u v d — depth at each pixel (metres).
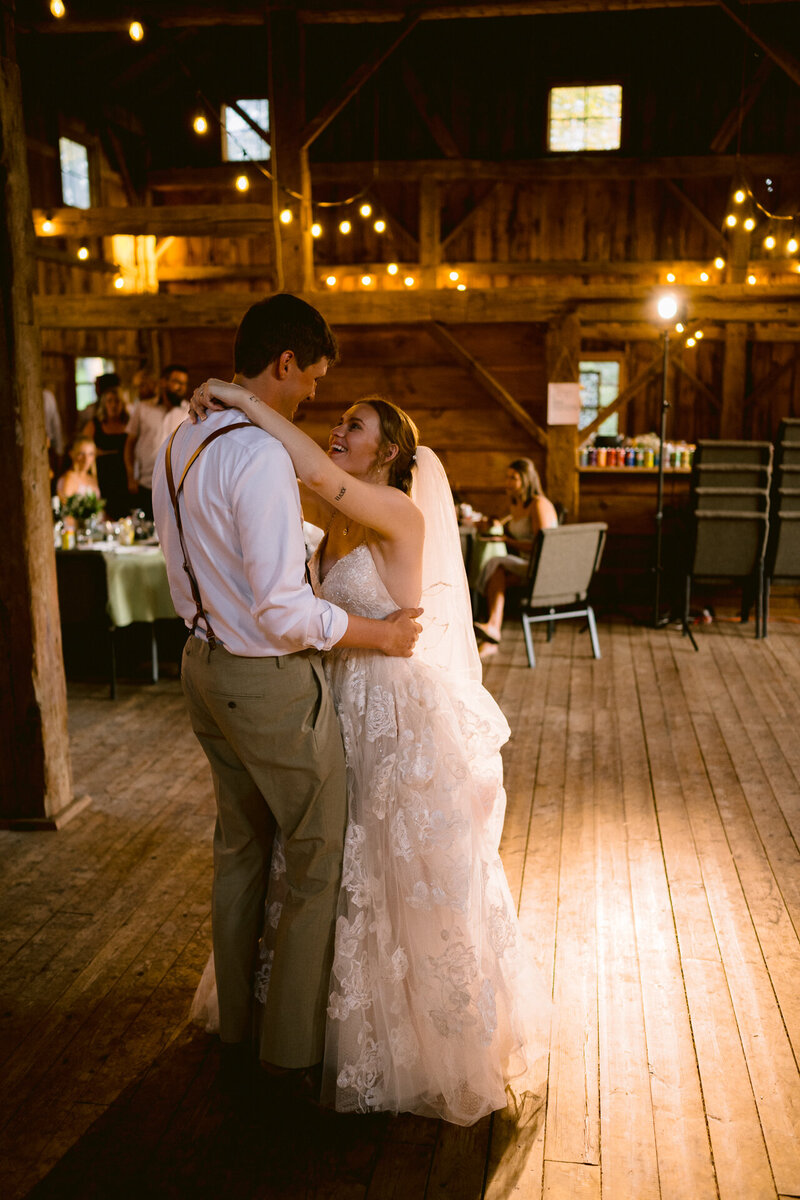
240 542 1.77
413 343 7.60
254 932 2.13
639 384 8.55
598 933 2.83
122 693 5.43
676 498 7.84
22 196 3.27
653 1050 2.31
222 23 7.44
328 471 1.85
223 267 11.48
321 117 7.55
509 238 11.12
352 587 2.03
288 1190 1.89
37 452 3.42
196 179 11.20
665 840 3.46
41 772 3.55
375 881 2.02
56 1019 2.43
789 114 10.39
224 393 1.81
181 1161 1.97
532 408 7.56
